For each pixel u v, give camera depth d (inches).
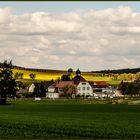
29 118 2802.7
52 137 1659.7
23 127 2022.6
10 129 1939.0
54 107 4894.2
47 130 1891.0
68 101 7298.2
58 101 7386.8
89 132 1817.2
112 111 3900.1
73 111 3954.2
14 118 2783.0
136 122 2477.9
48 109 4407.0
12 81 7062.0
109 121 2556.6
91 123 2348.7
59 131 1846.7
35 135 1712.6
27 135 1710.1
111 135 1724.9
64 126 2092.8
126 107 4741.6
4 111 4042.8
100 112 3737.7
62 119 2726.4
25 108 4709.6
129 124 2310.5
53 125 2151.8
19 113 3634.4
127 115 3253.0
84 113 3585.1
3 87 6919.3
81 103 6250.0
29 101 7529.5
